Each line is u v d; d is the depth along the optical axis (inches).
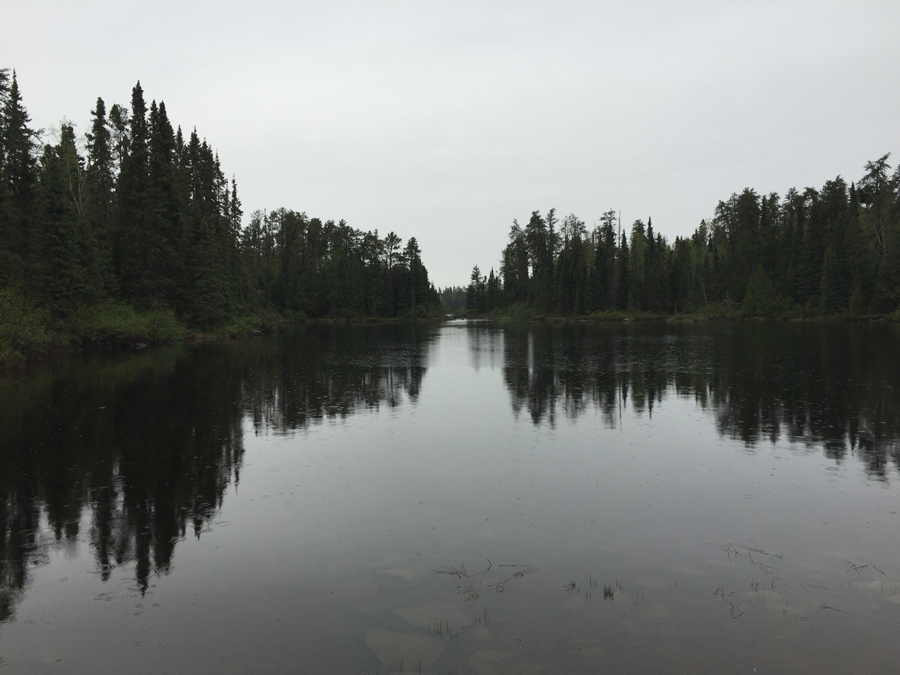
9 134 1387.8
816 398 683.4
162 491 373.1
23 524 318.3
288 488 378.3
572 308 3860.7
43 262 1354.6
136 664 193.3
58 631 214.4
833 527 309.1
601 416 606.9
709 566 263.0
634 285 3700.8
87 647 203.8
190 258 1982.0
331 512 335.3
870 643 201.6
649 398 707.4
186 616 223.9
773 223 3540.8
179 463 435.5
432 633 208.4
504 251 4987.7
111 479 396.8
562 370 1004.6
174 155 2118.6
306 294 3966.5
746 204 3422.7
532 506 343.3
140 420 589.6
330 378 920.9
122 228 1780.3
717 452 460.1
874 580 249.0
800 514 327.9
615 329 2487.7
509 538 296.4
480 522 318.3
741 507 339.6
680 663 189.6
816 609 224.8
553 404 679.7
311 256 4384.8
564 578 251.9
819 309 2751.0
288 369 1046.4
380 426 567.2
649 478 395.9
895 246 2507.4
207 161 2485.2
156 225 1806.1
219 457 452.8
